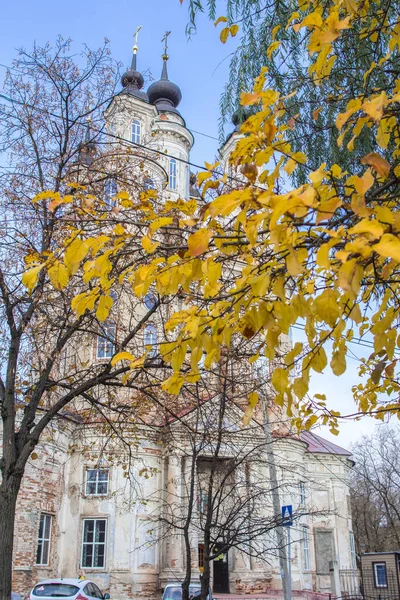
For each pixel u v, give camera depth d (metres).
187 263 2.94
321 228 3.06
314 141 6.37
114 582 20.80
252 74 6.64
